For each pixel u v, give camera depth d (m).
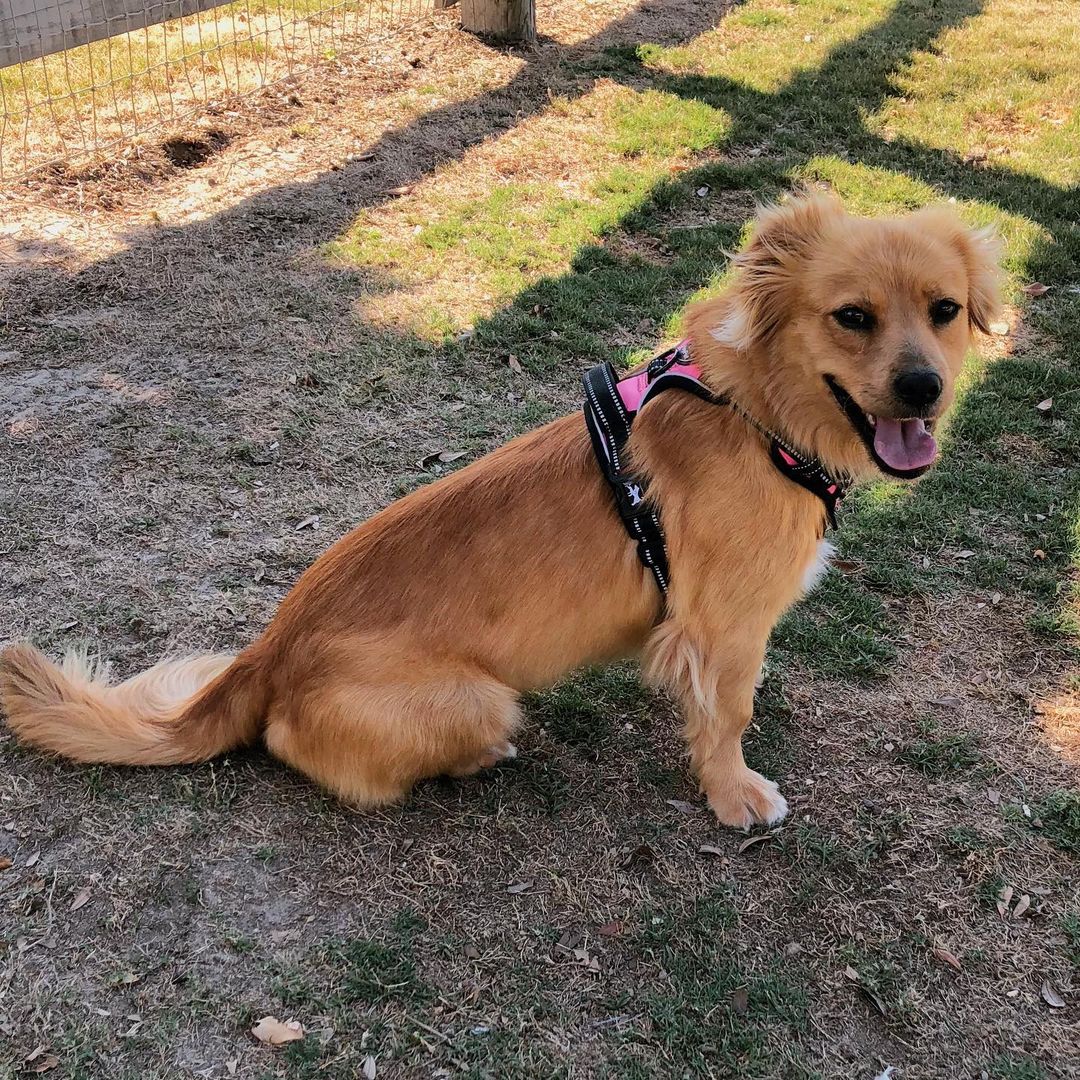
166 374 1.31
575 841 0.85
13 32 1.61
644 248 1.65
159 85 1.94
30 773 0.86
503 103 2.05
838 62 2.37
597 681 1.00
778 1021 0.74
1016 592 1.08
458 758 0.85
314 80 2.04
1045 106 2.21
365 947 0.76
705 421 0.77
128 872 0.80
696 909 0.81
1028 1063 0.72
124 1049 0.70
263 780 0.87
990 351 1.44
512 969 0.76
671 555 0.79
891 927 0.80
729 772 0.87
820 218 0.76
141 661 0.97
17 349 1.32
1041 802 0.88
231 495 1.15
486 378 1.34
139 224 1.58
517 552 0.80
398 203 1.69
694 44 2.45
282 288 1.47
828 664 1.00
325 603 0.82
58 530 1.08
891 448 0.73
